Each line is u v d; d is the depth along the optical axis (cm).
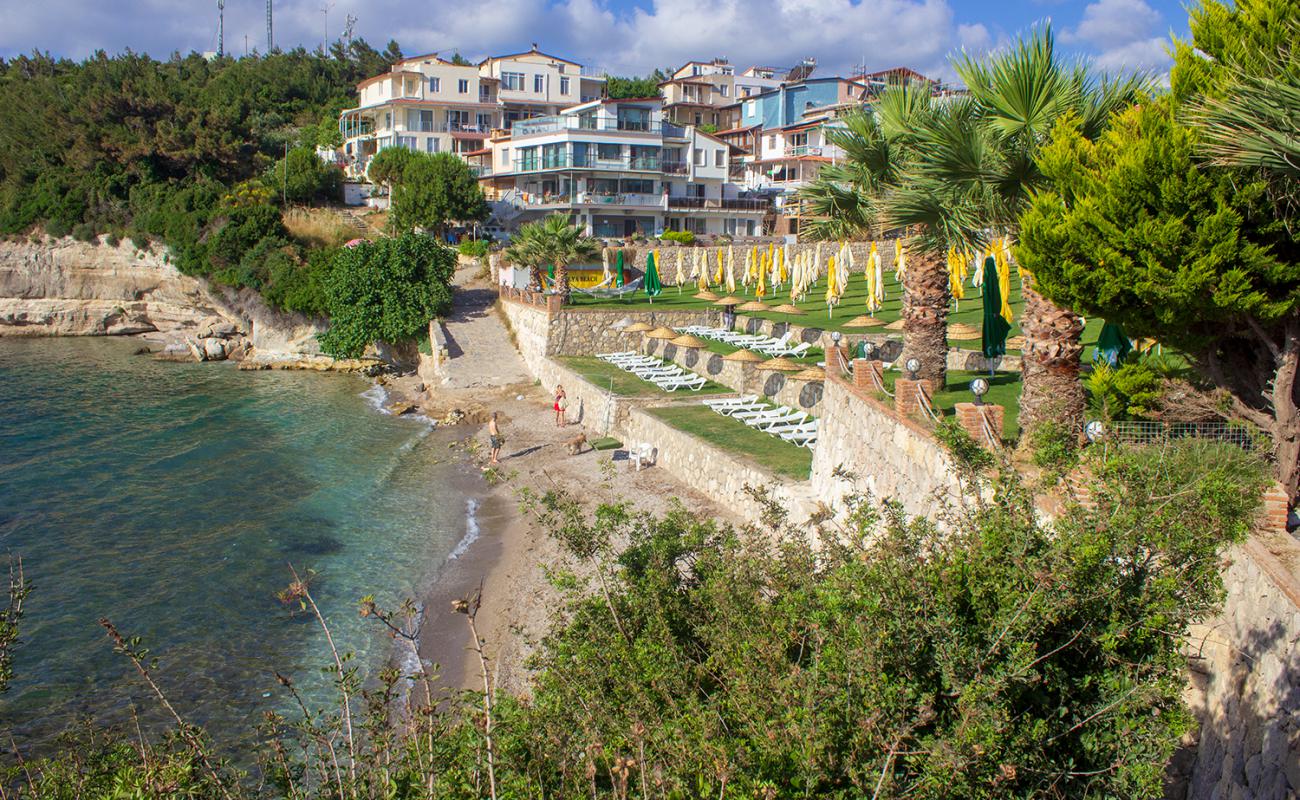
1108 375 1516
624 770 693
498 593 2169
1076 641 801
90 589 2205
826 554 1091
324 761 797
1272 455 1286
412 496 2977
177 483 3112
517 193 8400
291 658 1875
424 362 5366
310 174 7956
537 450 3444
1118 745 769
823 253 6594
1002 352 2133
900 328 3681
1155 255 1267
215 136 7531
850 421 2047
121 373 5422
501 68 10150
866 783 700
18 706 1655
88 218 6994
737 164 9350
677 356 4212
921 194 1856
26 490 3003
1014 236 1759
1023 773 734
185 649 1905
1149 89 1459
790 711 731
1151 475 844
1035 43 1592
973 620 801
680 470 2870
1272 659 944
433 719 826
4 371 5366
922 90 2097
